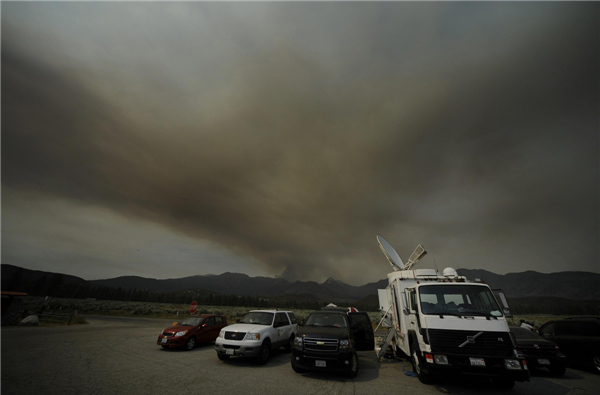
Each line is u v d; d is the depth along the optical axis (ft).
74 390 20.33
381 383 24.06
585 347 30.91
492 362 20.44
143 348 39.96
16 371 24.80
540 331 39.32
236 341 30.58
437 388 22.71
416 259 36.94
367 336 37.70
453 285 25.35
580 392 22.68
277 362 32.68
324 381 24.47
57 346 38.81
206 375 25.59
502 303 23.86
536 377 28.22
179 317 120.88
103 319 100.73
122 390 20.66
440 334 22.30
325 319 32.01
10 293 66.18
